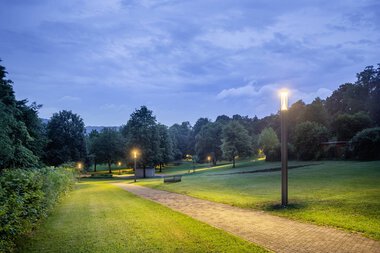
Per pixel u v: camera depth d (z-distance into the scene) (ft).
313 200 41.14
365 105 218.18
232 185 76.95
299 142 161.58
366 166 91.45
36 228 31.24
